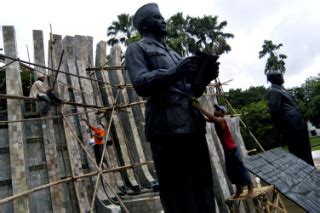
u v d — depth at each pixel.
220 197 16.22
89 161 16.80
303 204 6.40
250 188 9.58
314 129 76.06
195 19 52.91
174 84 4.41
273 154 9.33
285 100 11.09
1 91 22.44
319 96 52.41
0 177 12.98
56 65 17.92
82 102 18.16
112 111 16.31
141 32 4.94
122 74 20.48
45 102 14.07
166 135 4.25
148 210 14.95
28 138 14.55
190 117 4.33
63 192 14.81
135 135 19.05
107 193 16.81
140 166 18.48
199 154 4.45
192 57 4.12
